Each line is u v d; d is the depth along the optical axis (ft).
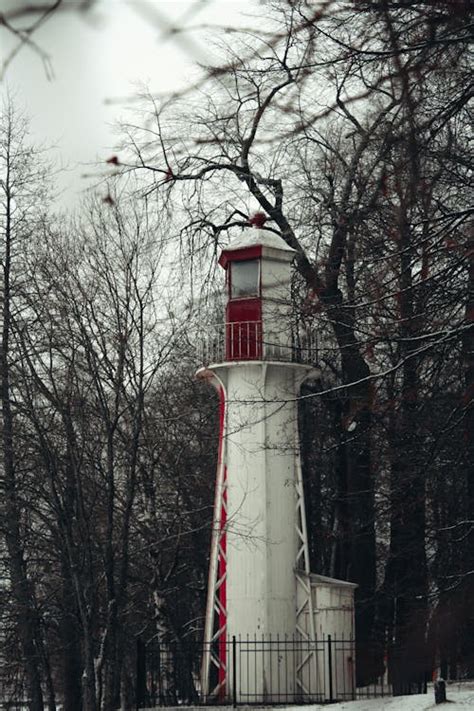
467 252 42.96
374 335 53.36
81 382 91.15
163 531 107.86
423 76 30.22
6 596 99.09
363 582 99.76
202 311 102.58
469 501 84.74
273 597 84.28
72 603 97.14
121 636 96.07
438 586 84.02
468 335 50.75
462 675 82.17
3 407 89.40
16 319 91.50
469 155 50.34
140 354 85.40
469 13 27.04
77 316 85.10
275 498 85.87
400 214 40.01
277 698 81.05
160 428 111.34
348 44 32.68
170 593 111.55
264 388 85.81
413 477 72.38
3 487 91.50
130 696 105.29
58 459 87.15
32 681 101.76
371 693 82.07
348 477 104.78
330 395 91.56
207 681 83.61
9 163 101.09
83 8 15.34
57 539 88.38
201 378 92.02
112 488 83.25
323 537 111.75
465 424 64.44
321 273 55.21
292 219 91.30
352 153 69.87
